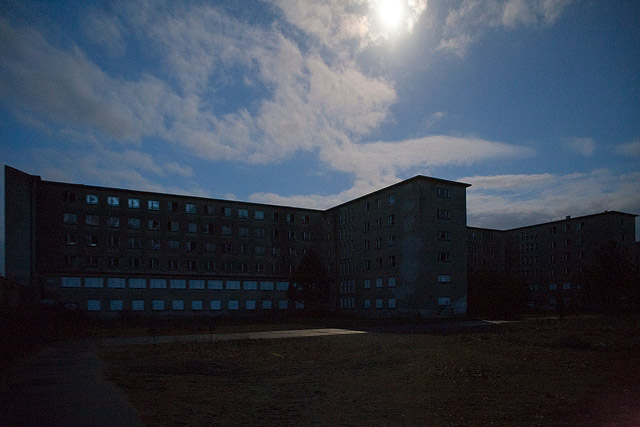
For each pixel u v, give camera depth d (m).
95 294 54.97
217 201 68.06
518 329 31.11
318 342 23.98
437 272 53.72
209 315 62.66
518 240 93.31
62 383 11.88
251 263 69.69
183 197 65.31
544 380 11.98
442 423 7.95
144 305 57.91
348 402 9.67
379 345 21.86
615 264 48.78
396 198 58.53
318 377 12.95
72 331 31.31
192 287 61.94
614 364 14.70
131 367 15.05
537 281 88.00
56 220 56.09
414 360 16.12
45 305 43.06
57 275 53.22
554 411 8.69
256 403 9.60
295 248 74.00
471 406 9.18
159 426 7.70
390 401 9.73
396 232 57.94
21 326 21.59
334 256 73.25
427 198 54.91
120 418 8.20
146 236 61.66
